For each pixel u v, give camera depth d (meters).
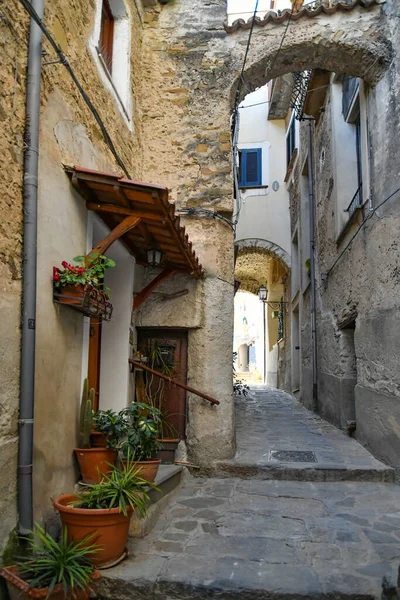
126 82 5.24
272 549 3.31
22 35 2.94
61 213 3.39
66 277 3.18
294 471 5.19
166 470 4.74
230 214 5.91
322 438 6.98
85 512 2.82
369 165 6.08
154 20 6.19
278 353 18.05
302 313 12.04
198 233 5.70
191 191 5.80
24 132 2.93
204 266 5.62
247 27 6.11
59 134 3.42
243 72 6.04
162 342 5.75
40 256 3.07
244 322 38.81
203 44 6.11
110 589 2.83
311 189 10.46
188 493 4.66
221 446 5.44
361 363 6.40
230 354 5.73
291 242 14.62
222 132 5.89
